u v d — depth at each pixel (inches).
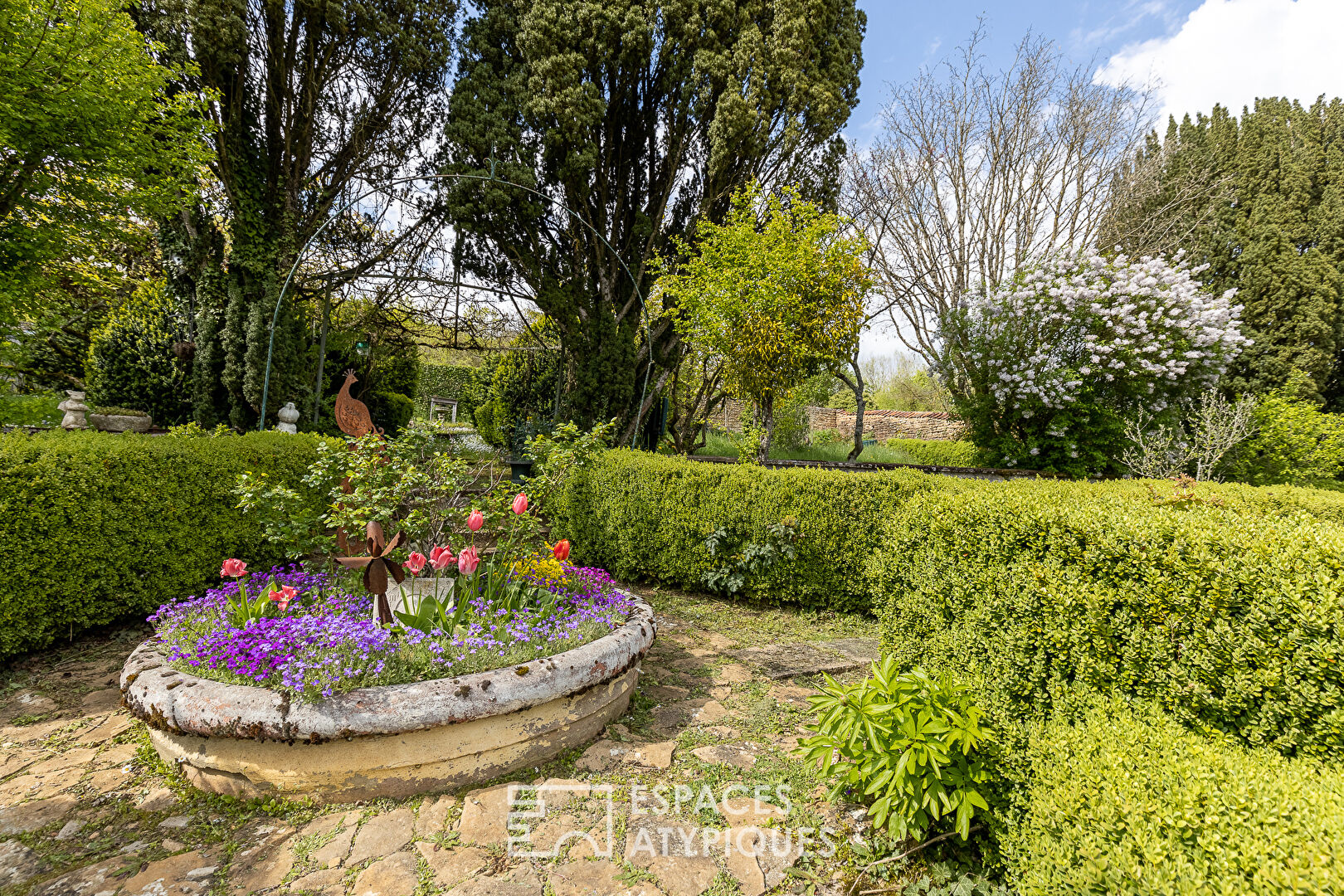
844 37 437.7
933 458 562.6
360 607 120.3
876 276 504.1
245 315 367.2
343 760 86.9
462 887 72.4
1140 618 71.4
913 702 80.4
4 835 78.8
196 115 340.2
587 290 432.1
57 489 132.8
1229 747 60.1
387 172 436.1
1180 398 401.7
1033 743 71.4
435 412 697.0
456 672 97.0
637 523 217.9
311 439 215.5
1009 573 87.7
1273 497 181.3
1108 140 482.9
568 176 383.6
